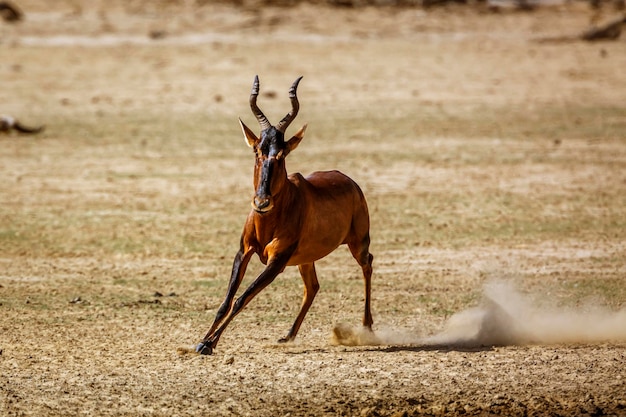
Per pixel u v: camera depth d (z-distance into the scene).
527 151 100.19
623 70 160.88
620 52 180.12
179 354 41.41
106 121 115.94
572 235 68.44
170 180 85.94
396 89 141.00
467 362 40.31
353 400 35.59
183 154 97.81
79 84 140.50
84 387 36.75
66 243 65.31
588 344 43.94
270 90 139.25
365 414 34.09
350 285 55.56
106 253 63.06
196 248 64.31
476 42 188.88
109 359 40.66
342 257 62.78
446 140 105.94
